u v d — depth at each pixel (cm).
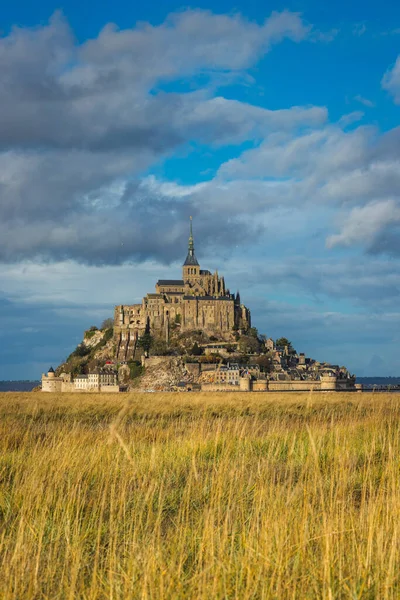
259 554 1803
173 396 12538
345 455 3028
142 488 2473
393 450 3209
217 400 11138
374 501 2336
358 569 1803
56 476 2634
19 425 4416
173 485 2792
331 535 1944
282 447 3528
